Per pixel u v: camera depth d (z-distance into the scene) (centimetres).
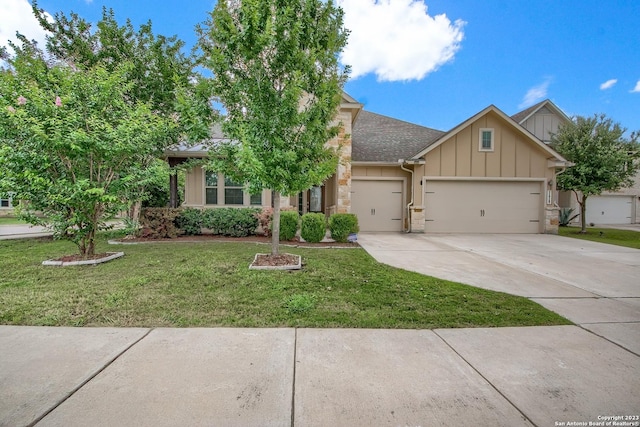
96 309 352
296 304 371
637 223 1805
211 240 891
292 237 897
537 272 571
